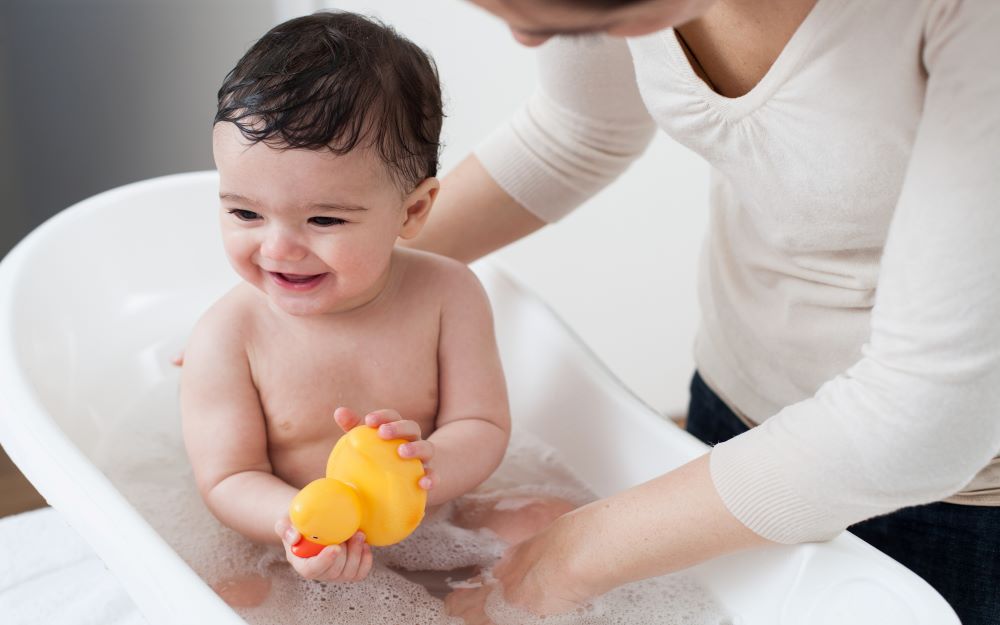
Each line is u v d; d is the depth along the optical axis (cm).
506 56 172
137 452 104
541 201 104
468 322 98
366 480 75
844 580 75
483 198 104
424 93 89
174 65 168
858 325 81
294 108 80
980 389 59
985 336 58
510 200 104
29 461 77
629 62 93
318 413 93
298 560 74
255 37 168
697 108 75
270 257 82
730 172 78
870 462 64
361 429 77
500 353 112
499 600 84
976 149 56
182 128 173
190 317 117
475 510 98
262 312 94
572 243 189
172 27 165
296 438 93
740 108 72
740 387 98
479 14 168
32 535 116
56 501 74
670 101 77
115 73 166
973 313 58
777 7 68
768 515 69
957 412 60
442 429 94
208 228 119
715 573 84
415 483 76
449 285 98
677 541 72
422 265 98
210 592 66
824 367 86
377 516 75
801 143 70
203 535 95
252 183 80
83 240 110
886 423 63
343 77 82
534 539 84
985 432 61
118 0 161
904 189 60
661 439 94
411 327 96
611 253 192
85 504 72
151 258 116
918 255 59
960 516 84
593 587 78
